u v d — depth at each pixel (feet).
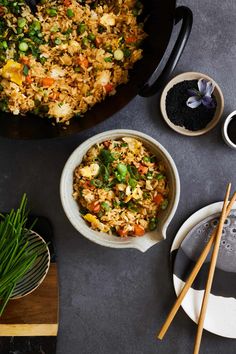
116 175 2.44
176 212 2.69
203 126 2.67
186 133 2.64
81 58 2.42
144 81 2.27
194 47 2.71
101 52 2.42
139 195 2.48
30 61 2.37
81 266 2.68
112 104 2.43
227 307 2.68
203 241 2.65
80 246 2.68
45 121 2.49
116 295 2.69
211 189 2.71
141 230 2.48
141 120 2.70
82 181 2.47
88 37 2.43
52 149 2.68
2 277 2.36
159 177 2.49
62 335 2.68
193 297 2.67
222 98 2.63
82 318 2.69
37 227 2.64
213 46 2.72
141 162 2.50
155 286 2.69
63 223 2.67
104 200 2.47
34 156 2.68
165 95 2.66
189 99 2.63
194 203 2.70
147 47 2.44
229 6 2.72
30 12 2.39
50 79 2.41
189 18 2.20
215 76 2.72
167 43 2.22
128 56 2.45
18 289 2.52
